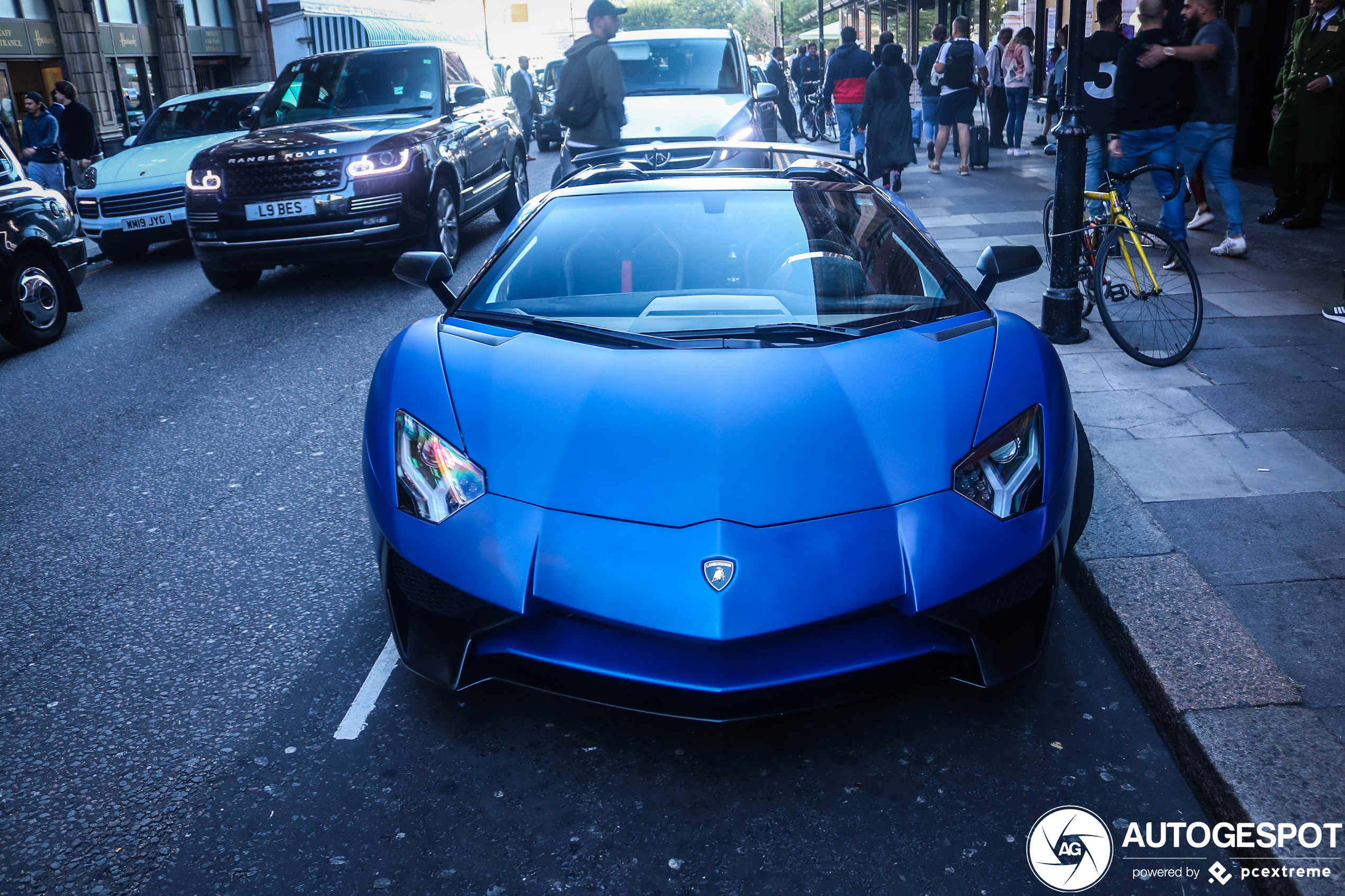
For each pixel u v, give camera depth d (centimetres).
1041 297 669
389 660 304
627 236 353
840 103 1400
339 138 844
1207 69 701
